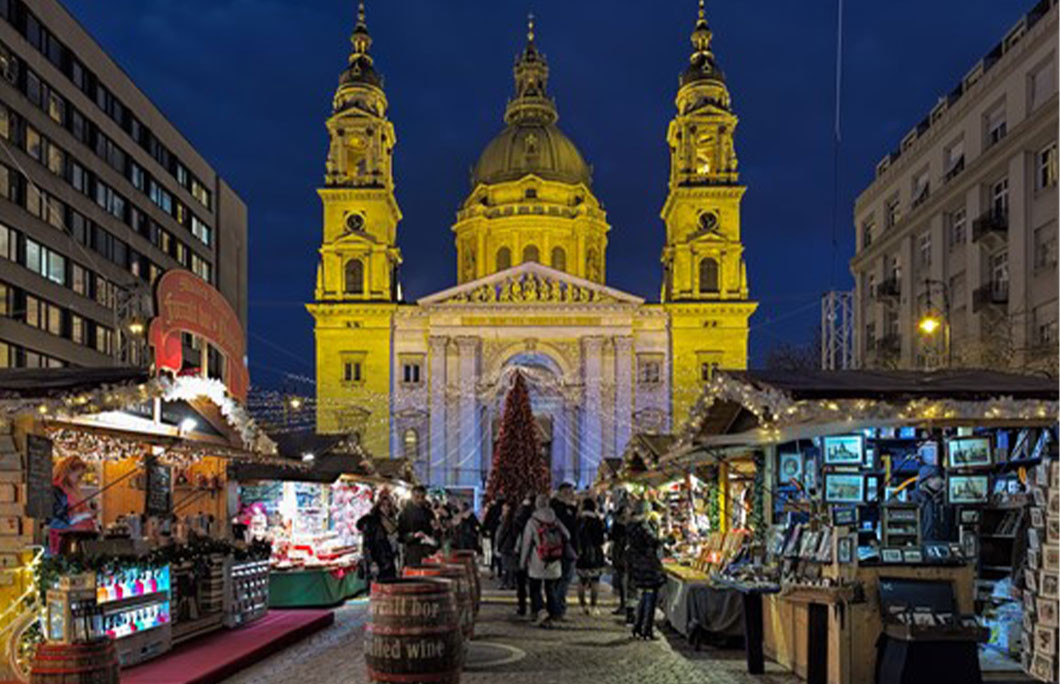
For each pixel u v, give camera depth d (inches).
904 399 402.6
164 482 577.0
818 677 386.0
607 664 466.0
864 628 372.5
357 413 2618.1
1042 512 303.7
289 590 694.5
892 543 380.5
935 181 1582.2
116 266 2063.2
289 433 950.4
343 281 2682.1
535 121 3260.3
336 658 484.1
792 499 531.2
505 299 2667.3
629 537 563.2
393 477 1130.0
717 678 427.8
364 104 2768.2
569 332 2645.2
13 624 370.6
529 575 624.4
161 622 447.5
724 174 2719.0
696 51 2859.3
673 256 2709.2
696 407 522.9
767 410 423.8
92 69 1955.0
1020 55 1290.6
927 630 348.2
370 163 2748.5
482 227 3038.9
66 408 382.0
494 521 1033.5
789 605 441.1
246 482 845.8
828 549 394.9
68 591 323.6
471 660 478.0
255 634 518.9
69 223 1847.9
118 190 2076.8
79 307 1883.6
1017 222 1298.0
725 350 2628.0
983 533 551.2
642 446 854.5
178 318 455.5
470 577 510.9
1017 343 1269.7
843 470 430.0
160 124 2326.5
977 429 500.1
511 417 1803.6
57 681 303.6
